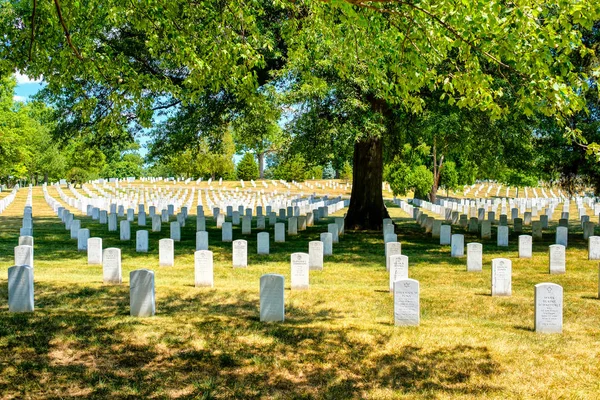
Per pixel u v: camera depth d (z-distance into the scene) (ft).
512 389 25.86
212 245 72.90
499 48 27.45
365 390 25.80
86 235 65.77
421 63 30.73
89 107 41.78
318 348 30.73
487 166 90.33
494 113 30.12
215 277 51.72
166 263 56.90
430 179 163.73
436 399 24.90
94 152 94.63
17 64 39.65
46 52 39.52
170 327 33.35
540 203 152.97
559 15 27.40
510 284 43.75
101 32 63.46
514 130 69.46
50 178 259.80
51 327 32.22
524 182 177.99
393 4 30.66
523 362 28.94
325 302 41.81
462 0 25.57
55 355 28.48
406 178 163.53
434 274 53.62
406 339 32.27
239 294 43.73
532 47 26.91
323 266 58.29
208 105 72.54
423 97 71.97
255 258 62.39
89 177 237.45
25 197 164.76
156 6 36.73
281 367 28.25
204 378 26.73
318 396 25.17
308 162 73.72
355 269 56.59
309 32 42.86
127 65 41.68
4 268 52.90
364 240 78.02
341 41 37.32
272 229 91.56
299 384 26.40
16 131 163.02
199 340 31.42
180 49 38.04
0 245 68.85
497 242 73.10
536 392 25.54
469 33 27.53
